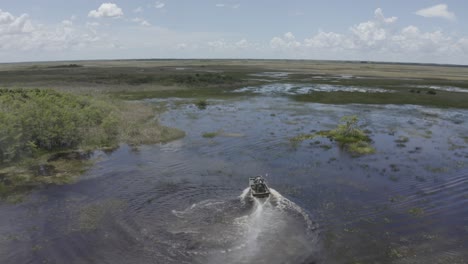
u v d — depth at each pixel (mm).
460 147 30016
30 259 13156
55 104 32719
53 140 27750
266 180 21344
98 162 24781
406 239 14789
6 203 18078
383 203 18359
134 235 14523
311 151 28156
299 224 15289
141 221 15727
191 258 12602
